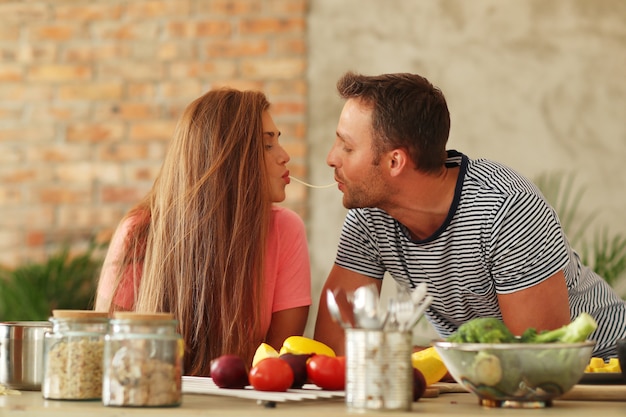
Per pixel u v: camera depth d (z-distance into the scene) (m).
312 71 3.86
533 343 1.13
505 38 3.82
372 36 3.86
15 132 3.93
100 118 3.91
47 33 3.95
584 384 1.35
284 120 3.85
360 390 1.06
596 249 3.50
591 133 3.77
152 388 1.09
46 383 1.19
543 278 1.75
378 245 1.91
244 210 1.82
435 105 1.74
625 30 3.77
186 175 1.84
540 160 3.78
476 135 3.80
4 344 1.35
